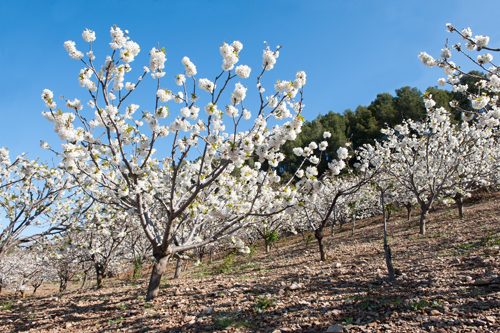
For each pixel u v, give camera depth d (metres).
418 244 8.99
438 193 10.96
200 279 10.07
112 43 4.46
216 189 8.06
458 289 4.11
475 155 12.02
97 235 12.98
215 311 5.05
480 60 5.26
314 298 4.92
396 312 3.66
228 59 4.32
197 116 4.99
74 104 4.86
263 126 4.97
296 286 5.76
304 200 5.52
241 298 5.64
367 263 7.48
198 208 6.62
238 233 8.42
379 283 5.21
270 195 6.71
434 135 11.61
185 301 6.12
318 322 3.82
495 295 3.62
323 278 6.33
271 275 7.98
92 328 5.41
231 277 9.07
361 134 33.06
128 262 20.22
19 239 8.48
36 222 9.24
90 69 4.74
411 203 16.78
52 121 4.60
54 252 10.03
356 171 15.87
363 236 15.00
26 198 8.86
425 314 3.48
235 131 4.54
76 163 5.34
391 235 12.95
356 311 3.99
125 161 5.35
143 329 4.72
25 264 18.86
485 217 11.45
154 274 6.98
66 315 6.87
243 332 3.93
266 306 4.80
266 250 17.67
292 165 32.31
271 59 4.36
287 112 4.91
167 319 5.09
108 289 11.00
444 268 5.38
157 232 7.45
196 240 7.71
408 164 11.79
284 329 3.73
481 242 6.89
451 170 11.07
